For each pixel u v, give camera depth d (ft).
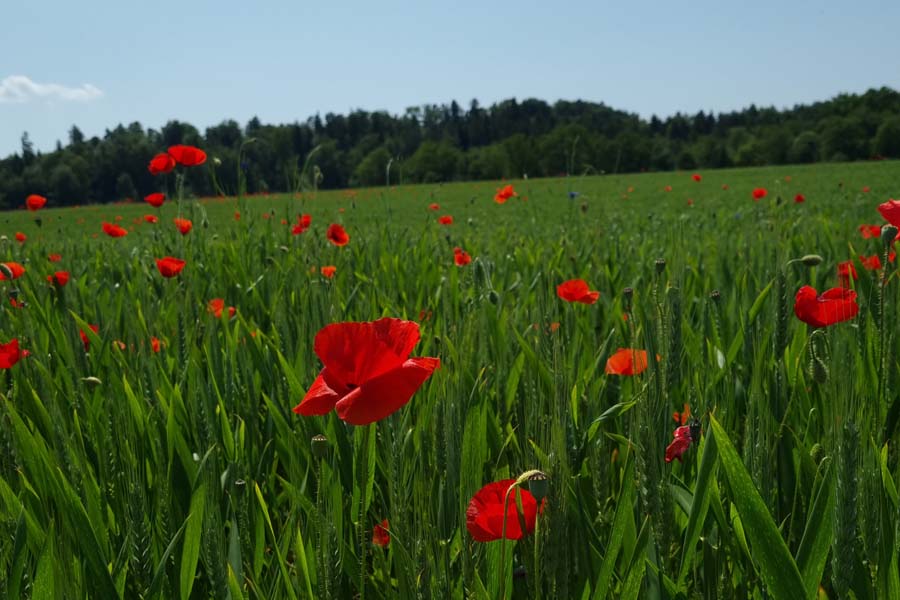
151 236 28.25
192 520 5.47
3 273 11.59
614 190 139.64
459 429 6.38
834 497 4.50
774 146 358.84
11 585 5.03
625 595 4.63
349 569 5.86
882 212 7.55
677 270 9.86
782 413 7.54
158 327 12.37
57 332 12.01
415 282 16.93
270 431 9.09
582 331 11.69
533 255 23.57
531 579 5.04
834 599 5.41
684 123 458.09
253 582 5.75
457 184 185.37
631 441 6.02
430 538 4.96
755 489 4.20
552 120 417.28
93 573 5.06
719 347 10.24
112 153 173.58
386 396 4.47
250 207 30.37
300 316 11.14
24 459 6.88
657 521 5.05
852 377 5.04
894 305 8.58
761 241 20.84
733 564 5.76
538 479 3.98
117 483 6.97
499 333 10.03
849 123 358.02
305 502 6.09
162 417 8.74
